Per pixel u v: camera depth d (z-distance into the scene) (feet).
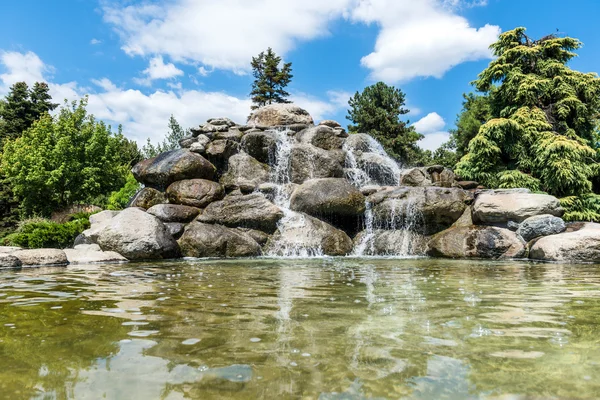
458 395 5.56
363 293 15.12
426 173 52.95
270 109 67.92
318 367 6.72
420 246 40.83
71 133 89.56
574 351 7.55
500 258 35.09
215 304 12.80
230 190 46.85
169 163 45.98
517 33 64.64
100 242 33.53
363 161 56.70
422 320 10.29
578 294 14.84
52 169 85.61
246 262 31.24
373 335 8.77
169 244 35.47
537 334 8.84
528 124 57.98
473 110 101.76
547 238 33.09
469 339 8.43
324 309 11.86
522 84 60.59
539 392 5.65
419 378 6.21
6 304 13.04
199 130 59.00
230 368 6.69
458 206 41.70
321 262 31.14
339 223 45.16
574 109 60.49
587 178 57.26
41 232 43.86
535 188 55.21
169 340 8.45
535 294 14.82
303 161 53.16
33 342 8.39
